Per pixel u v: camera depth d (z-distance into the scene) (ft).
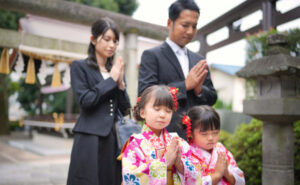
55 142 38.45
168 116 5.16
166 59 7.27
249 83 16.55
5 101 60.18
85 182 6.23
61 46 14.11
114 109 6.98
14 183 15.69
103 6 46.19
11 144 41.19
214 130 5.65
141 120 5.82
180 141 5.76
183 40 7.29
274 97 8.96
